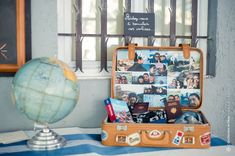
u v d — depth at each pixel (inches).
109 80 56.2
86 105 55.7
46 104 39.0
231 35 60.4
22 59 50.6
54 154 40.4
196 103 54.4
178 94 54.4
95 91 55.8
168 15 59.9
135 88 53.9
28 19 50.5
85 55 57.1
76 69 55.3
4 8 49.4
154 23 56.4
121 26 58.3
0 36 49.6
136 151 42.1
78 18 54.8
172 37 58.7
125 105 49.2
